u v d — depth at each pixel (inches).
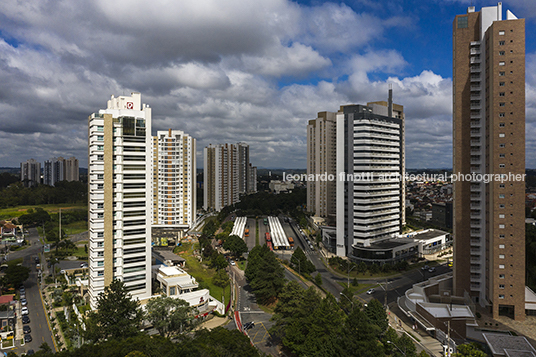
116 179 3789.4
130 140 3843.5
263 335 3499.0
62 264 6151.6
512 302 3676.2
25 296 4726.9
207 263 6048.2
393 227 6811.0
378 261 5959.6
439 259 6437.0
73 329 3373.5
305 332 3002.0
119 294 3056.1
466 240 4141.2
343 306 3954.2
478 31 4079.7
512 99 3683.6
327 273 5674.2
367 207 6245.1
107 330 2883.9
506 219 3698.3
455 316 3476.9
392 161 6707.7
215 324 3779.5
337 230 6599.4
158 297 3681.1
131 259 3885.3
